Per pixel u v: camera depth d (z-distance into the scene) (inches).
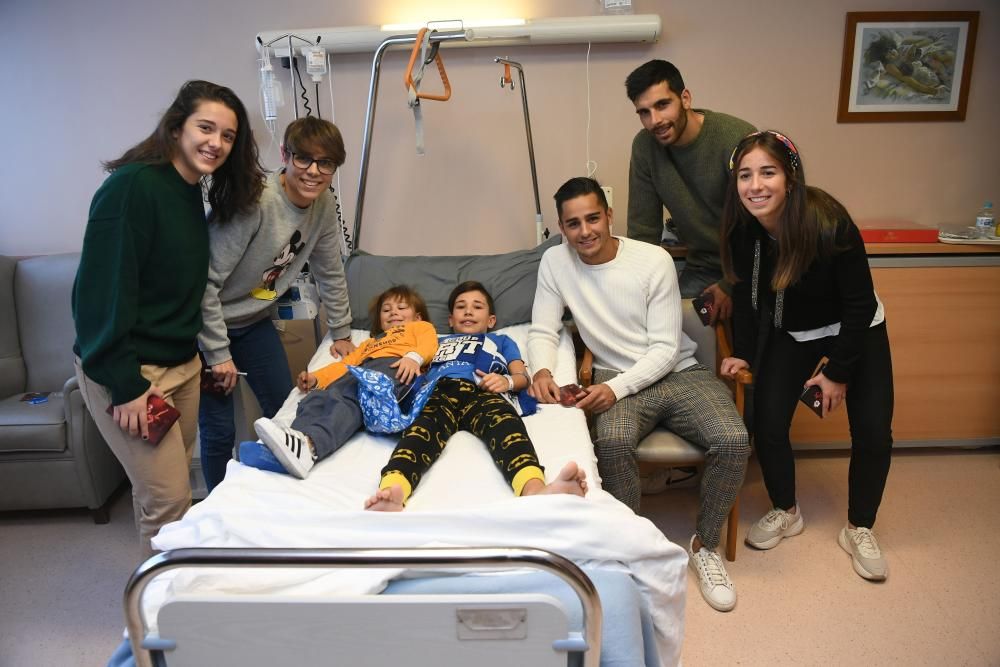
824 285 78.7
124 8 109.0
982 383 107.3
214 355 78.7
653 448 84.7
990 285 103.0
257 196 74.2
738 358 87.2
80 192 116.0
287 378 92.4
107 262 61.6
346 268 105.7
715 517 82.4
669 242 111.0
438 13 109.6
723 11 108.4
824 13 108.7
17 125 113.0
